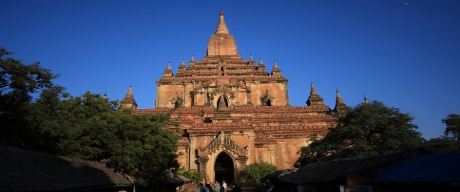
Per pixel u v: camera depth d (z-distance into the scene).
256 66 72.81
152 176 29.53
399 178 15.30
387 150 30.77
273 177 36.19
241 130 45.78
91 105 32.03
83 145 25.98
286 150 49.44
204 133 45.28
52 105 27.62
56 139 27.19
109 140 26.14
